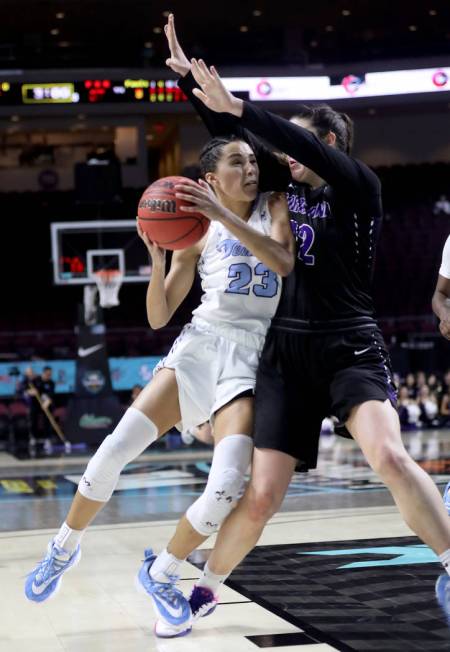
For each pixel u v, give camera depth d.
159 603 2.77
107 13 16.73
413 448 10.71
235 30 18.17
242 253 2.88
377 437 2.54
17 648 2.70
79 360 13.27
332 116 2.81
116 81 16.14
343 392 2.62
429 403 14.76
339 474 8.09
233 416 2.77
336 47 18.89
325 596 3.27
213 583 2.77
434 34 18.73
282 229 2.77
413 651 2.50
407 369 15.26
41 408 14.12
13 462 11.09
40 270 18.47
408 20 17.94
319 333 2.66
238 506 2.66
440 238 18.81
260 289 2.87
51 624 2.99
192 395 2.86
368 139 19.72
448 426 14.77
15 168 19.48
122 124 18.12
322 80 15.89
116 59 17.84
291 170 2.83
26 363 14.71
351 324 2.67
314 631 2.78
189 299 17.38
